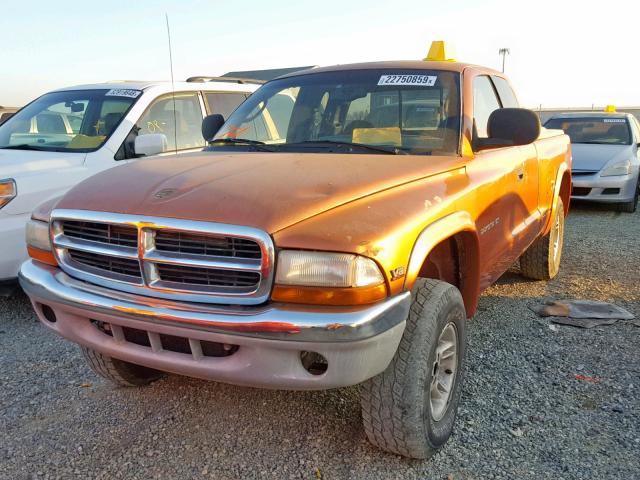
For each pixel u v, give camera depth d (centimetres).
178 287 245
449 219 282
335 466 278
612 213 1011
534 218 466
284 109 393
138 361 263
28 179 478
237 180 267
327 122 373
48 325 293
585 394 344
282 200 242
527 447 291
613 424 311
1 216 461
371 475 271
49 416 325
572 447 291
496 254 374
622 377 364
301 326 221
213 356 246
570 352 403
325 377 229
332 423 315
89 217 262
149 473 275
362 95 376
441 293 272
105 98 600
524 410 326
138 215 249
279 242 227
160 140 522
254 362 232
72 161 524
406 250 244
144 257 248
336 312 224
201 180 271
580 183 991
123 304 250
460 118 354
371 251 228
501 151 395
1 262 463
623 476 268
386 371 257
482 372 373
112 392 353
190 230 237
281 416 323
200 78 712
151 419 322
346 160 306
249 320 226
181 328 238
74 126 588
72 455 289
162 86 624
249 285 235
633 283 566
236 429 311
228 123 405
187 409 332
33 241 296
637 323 455
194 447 295
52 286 274
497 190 362
